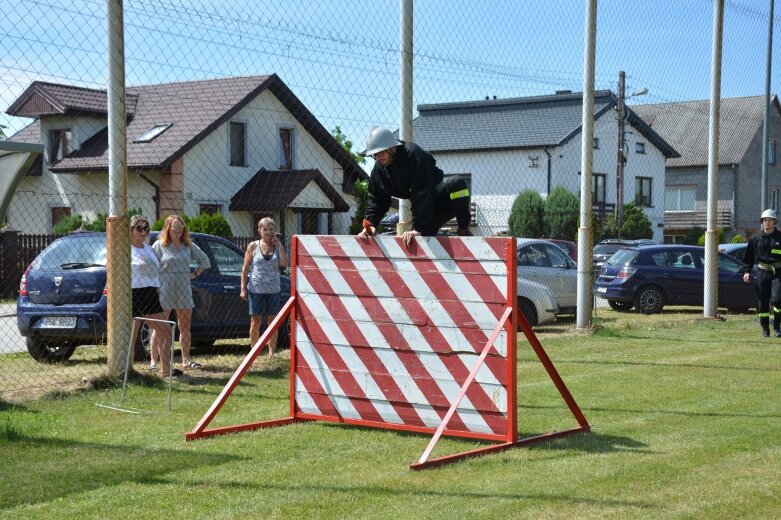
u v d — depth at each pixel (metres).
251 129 29.27
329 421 7.16
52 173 27.58
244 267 10.75
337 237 7.10
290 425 7.13
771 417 7.40
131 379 8.85
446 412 6.61
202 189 27.75
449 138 42.09
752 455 6.05
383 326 6.89
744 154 51.66
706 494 5.09
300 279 7.29
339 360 7.11
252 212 29.16
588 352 11.86
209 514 4.75
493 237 6.42
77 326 10.38
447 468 5.75
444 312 6.63
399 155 6.85
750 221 52.34
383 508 4.86
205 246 11.59
